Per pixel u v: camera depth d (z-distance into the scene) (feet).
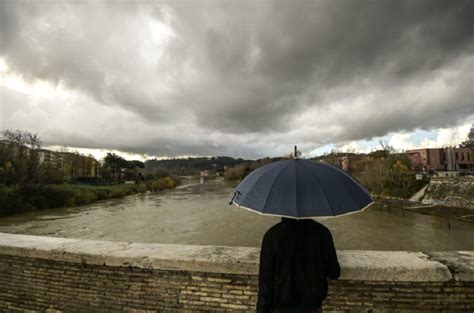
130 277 10.31
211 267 9.64
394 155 202.49
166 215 106.52
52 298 11.03
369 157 255.29
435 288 8.87
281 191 6.22
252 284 9.48
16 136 132.57
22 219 97.09
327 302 9.27
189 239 69.62
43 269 11.18
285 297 6.39
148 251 10.66
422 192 147.02
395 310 8.98
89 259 10.52
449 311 8.84
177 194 222.07
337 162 264.52
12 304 11.47
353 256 9.77
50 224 88.48
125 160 307.17
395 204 132.98
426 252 10.18
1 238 12.43
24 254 11.21
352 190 6.48
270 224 85.71
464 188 126.62
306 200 5.99
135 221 93.76
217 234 74.43
